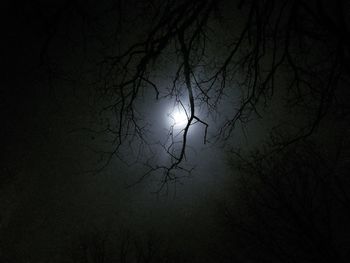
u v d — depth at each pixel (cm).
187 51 456
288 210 718
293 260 707
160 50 455
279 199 737
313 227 692
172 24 442
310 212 711
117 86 516
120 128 530
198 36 504
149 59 461
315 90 495
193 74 483
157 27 447
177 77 502
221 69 506
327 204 722
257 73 503
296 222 706
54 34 445
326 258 675
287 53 473
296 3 418
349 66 427
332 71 441
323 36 457
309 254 694
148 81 482
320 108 474
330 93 470
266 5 443
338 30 380
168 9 466
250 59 514
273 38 474
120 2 486
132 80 484
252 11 453
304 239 702
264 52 486
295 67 491
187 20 439
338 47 400
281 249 719
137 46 466
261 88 518
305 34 462
